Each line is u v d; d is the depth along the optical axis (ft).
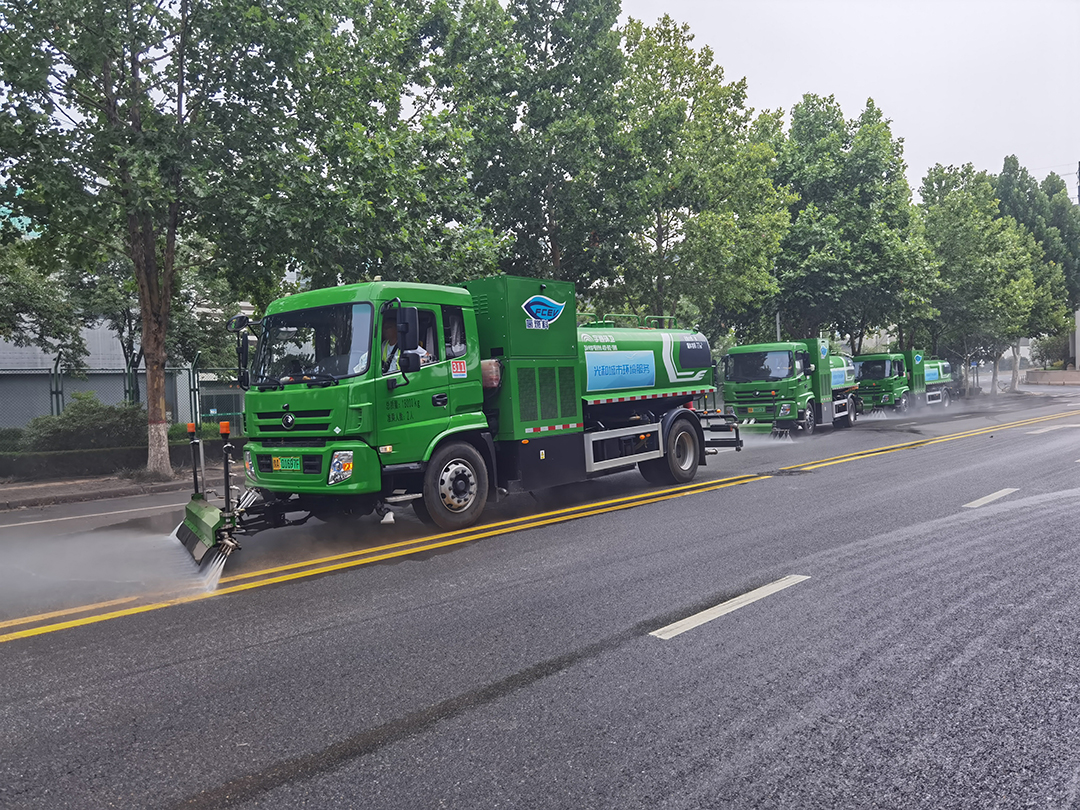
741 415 71.61
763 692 12.57
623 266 76.69
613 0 70.64
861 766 10.15
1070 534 23.61
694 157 78.33
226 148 48.73
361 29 57.82
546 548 24.04
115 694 13.23
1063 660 13.62
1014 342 181.27
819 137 113.70
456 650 14.96
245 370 28.63
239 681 13.65
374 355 25.71
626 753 10.62
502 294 30.32
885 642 14.76
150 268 51.24
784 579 19.45
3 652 15.58
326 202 47.91
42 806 9.66
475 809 9.31
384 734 11.41
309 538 26.89
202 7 46.65
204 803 9.62
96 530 31.35
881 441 59.47
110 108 47.62
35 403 86.07
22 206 47.19
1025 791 9.48
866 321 117.50
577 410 33.35
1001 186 191.42
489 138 66.49
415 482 27.45
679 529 26.48
